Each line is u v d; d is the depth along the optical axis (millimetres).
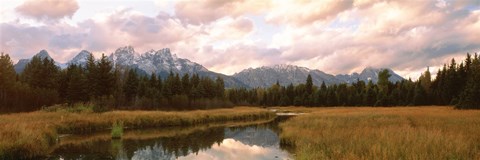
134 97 79438
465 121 24781
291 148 20469
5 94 54500
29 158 16547
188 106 84812
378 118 31922
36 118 30188
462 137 14594
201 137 27375
